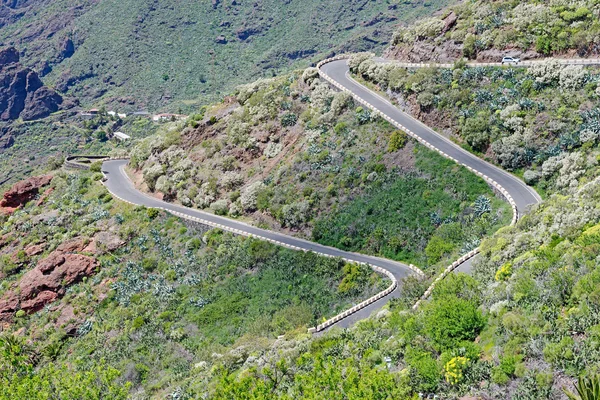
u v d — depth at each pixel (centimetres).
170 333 6294
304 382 3647
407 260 6191
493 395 2959
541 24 7581
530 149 6438
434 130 7512
